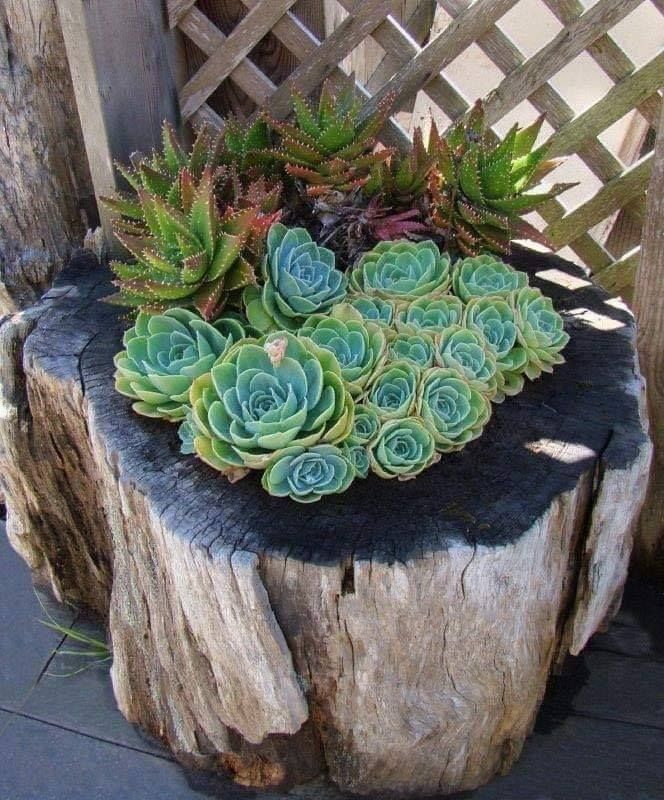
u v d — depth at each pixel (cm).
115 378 119
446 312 120
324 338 113
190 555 102
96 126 139
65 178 152
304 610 104
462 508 105
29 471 134
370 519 104
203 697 118
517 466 109
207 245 112
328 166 125
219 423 106
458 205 127
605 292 138
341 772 122
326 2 160
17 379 130
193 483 108
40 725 133
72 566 145
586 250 167
